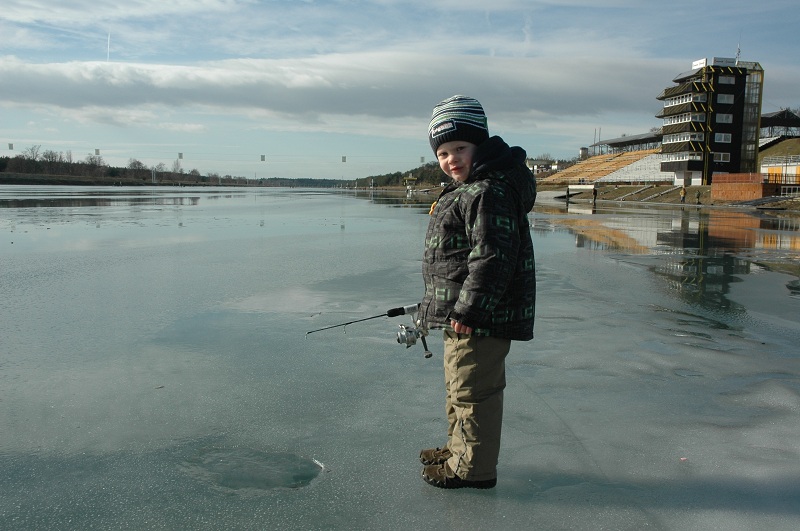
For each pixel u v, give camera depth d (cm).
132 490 224
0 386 330
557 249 1008
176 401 311
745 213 2562
